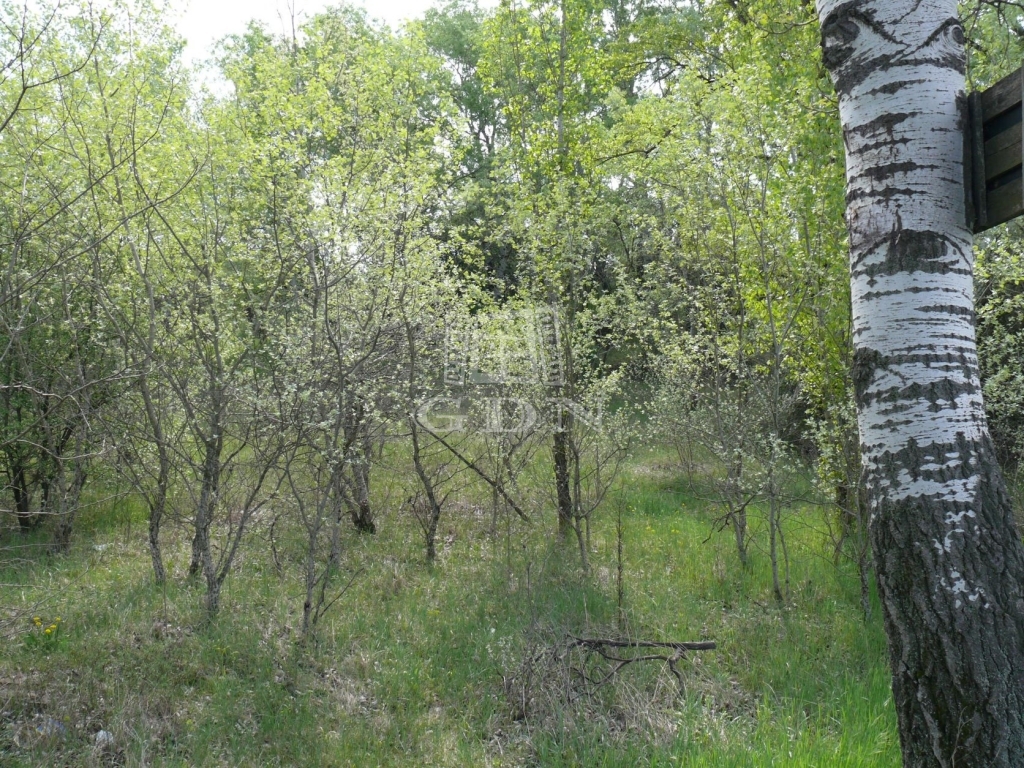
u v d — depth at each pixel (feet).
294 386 18.31
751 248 24.27
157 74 20.90
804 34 23.22
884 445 9.73
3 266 20.31
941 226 9.64
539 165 30.12
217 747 14.56
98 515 29.04
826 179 22.40
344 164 22.68
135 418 22.12
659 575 25.12
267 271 22.61
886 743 14.37
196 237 21.42
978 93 9.53
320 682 17.29
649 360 31.96
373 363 20.53
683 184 25.91
